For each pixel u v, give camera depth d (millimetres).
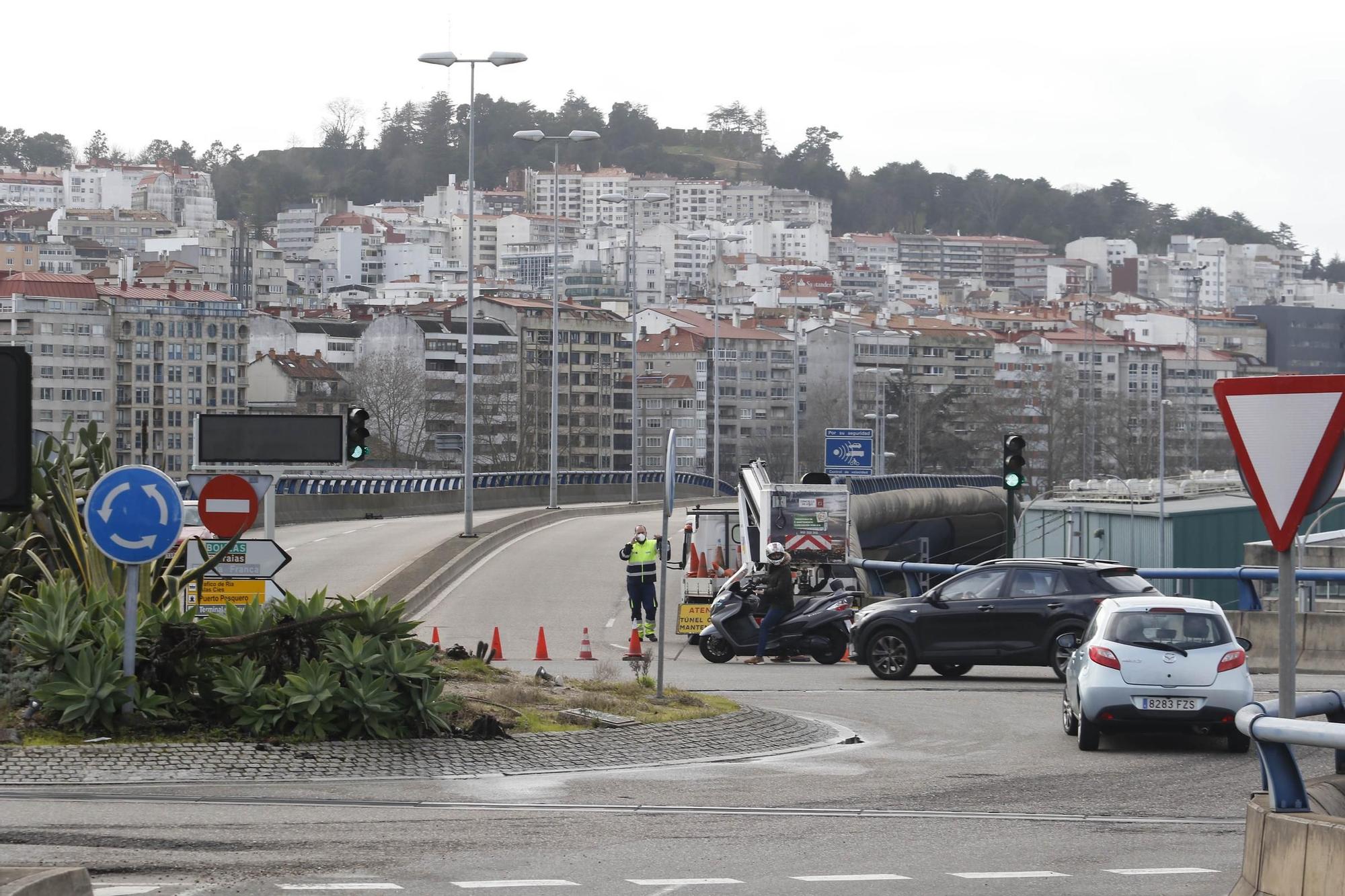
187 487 56219
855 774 25234
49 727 23750
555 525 107000
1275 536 11898
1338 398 11609
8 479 11258
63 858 16516
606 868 16875
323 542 85625
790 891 15812
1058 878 16656
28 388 11305
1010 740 30172
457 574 72438
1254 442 11891
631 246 149250
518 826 19438
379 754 24188
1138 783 24375
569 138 109000
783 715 32000
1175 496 109000
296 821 19250
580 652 47812
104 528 24016
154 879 15625
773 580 47344
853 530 73875
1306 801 12695
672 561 81312
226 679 24688
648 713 29797
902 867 17250
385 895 15156
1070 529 102375
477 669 33000
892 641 41781
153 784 21750
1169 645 28438
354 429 41344
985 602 41156
